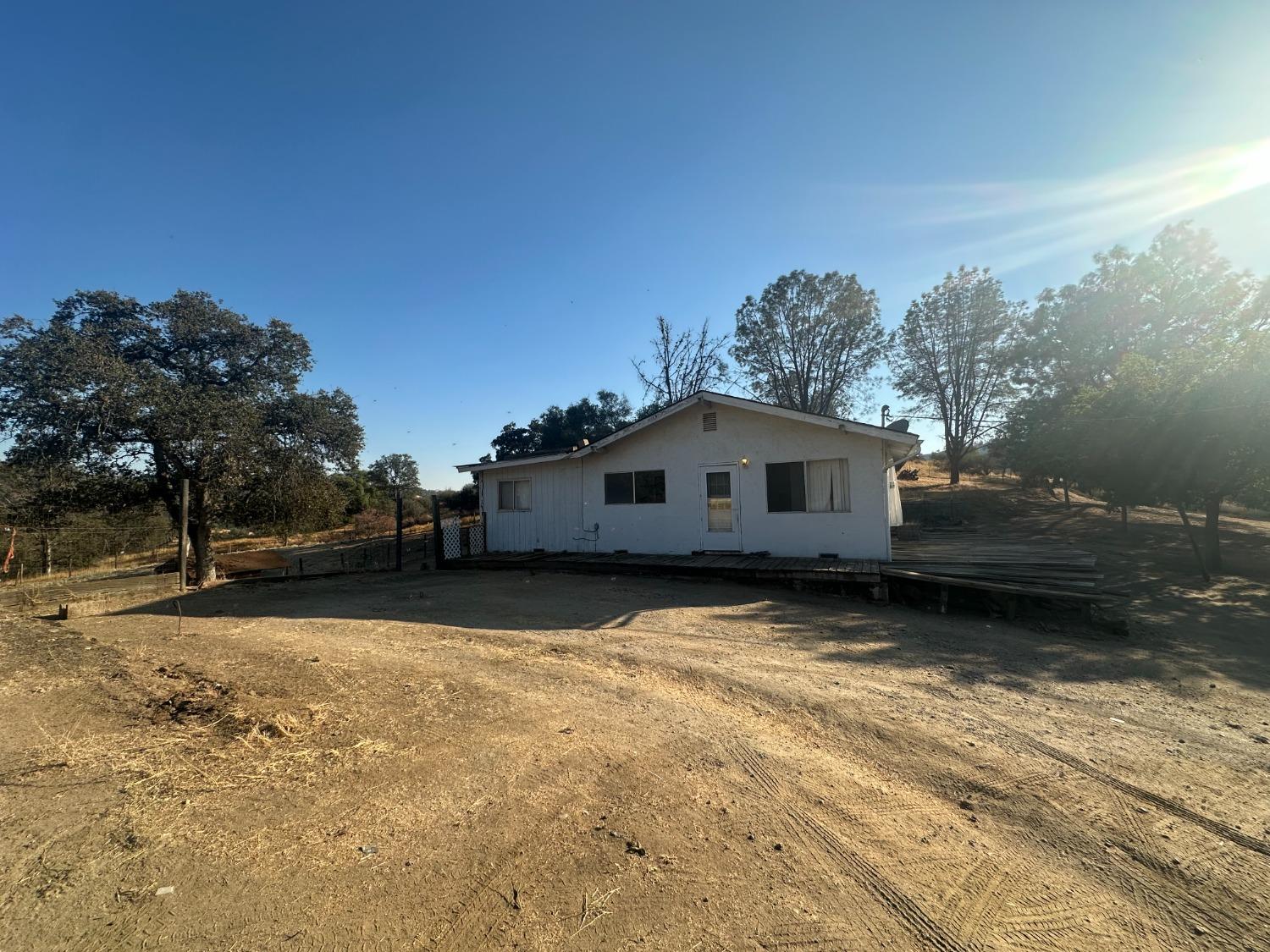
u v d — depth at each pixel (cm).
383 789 330
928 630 770
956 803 327
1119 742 419
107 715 448
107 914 228
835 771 363
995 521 2430
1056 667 618
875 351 3259
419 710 456
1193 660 670
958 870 267
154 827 290
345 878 251
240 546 2944
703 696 499
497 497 1545
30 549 1920
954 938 224
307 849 272
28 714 452
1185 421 1173
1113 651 698
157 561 2219
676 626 766
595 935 221
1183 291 2322
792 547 1179
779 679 547
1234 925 234
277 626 790
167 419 1364
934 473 4175
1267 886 259
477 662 596
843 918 233
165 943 213
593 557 1302
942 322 3353
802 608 884
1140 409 1245
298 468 1680
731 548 1241
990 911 239
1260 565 1433
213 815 302
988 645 702
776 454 1196
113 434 1377
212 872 255
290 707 460
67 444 1306
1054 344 2633
